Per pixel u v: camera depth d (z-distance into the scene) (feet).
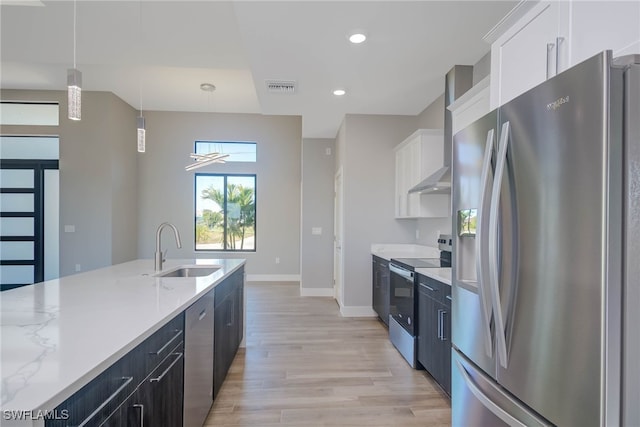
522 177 3.90
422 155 11.95
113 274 8.35
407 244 15.23
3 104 18.71
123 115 20.39
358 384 8.75
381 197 15.21
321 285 19.61
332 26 8.04
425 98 12.98
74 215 18.60
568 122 3.31
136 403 3.94
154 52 11.18
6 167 19.07
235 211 24.57
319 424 7.02
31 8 8.64
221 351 8.25
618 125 2.97
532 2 4.83
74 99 7.89
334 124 16.83
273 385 8.67
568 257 3.30
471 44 8.87
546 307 3.55
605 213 2.97
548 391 3.52
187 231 23.43
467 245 5.63
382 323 14.08
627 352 2.97
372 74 10.75
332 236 19.69
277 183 24.39
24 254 19.21
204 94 19.48
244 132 24.08
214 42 10.49
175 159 23.34
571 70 3.29
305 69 10.39
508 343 4.07
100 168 18.72
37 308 5.06
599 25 3.78
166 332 4.84
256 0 7.05
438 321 8.21
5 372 2.90
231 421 7.08
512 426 4.00
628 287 2.97
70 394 2.71
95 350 3.40
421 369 9.60
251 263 24.32
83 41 10.42
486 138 4.73
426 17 7.64
